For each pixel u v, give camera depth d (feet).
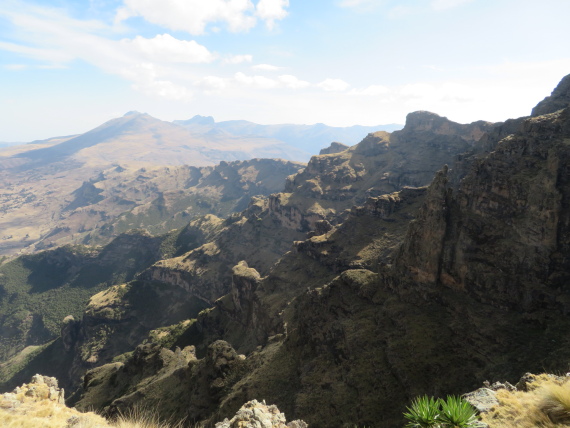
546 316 154.81
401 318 193.57
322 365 196.13
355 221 471.21
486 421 47.39
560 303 154.20
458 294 191.62
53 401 66.49
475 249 193.26
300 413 168.35
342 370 183.42
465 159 458.09
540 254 169.89
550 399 44.27
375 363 174.70
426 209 215.31
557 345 139.03
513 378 133.69
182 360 333.83
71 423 57.67
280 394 193.77
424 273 204.74
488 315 170.81
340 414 157.38
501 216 201.16
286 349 236.22
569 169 176.24
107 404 312.91
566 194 171.63
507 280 173.17
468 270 188.96
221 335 515.91
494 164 227.81
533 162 213.05
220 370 239.30
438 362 158.71
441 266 201.67
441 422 37.99
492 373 141.38
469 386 142.41
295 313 338.95
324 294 247.91
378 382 164.14
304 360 213.46
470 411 38.34
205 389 237.86
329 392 172.86
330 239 464.65
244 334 472.03
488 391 55.72
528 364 136.77
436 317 186.09
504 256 181.98
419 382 152.97
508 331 157.48
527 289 164.86
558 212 169.48
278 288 447.42
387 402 152.56
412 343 173.06
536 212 178.91
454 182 449.48
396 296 214.28
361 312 217.56
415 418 39.06
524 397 49.65
